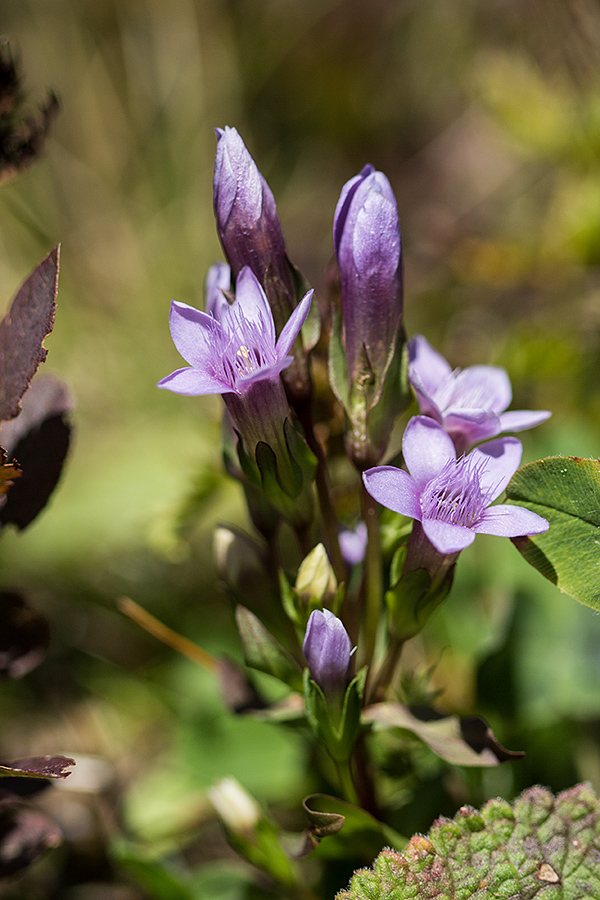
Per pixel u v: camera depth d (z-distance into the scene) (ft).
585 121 1.53
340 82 2.43
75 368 1.89
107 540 1.55
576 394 1.43
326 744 1.03
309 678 1.02
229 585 1.08
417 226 2.02
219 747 1.24
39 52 2.15
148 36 2.23
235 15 2.38
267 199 1.02
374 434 1.04
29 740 1.38
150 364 1.90
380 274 1.01
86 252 2.07
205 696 1.31
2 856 1.08
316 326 1.04
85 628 1.50
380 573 1.05
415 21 2.39
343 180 2.40
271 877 1.10
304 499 1.04
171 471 1.60
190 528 1.31
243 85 2.40
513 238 1.68
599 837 1.01
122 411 1.85
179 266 2.10
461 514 0.99
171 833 1.25
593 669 1.19
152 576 1.53
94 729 1.38
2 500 1.08
